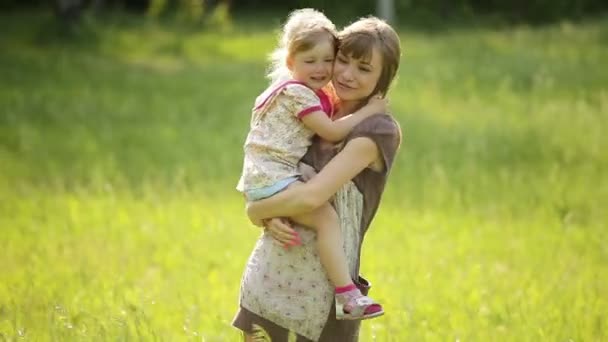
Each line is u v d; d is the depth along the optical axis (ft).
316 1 181.98
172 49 126.00
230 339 28.63
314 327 21.84
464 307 33.53
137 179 59.00
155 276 39.06
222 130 75.36
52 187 56.85
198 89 95.71
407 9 171.63
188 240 44.91
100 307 32.12
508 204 53.67
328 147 21.88
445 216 51.31
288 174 21.47
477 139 70.79
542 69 102.01
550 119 78.07
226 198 54.39
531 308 33.17
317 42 21.57
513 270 40.29
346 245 21.74
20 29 142.41
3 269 38.86
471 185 57.57
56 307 28.94
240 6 189.57
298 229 21.68
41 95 89.45
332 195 21.45
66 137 71.77
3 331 28.84
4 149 67.10
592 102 86.28
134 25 148.97
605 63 107.96
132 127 76.23
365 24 21.70
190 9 151.64
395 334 29.68
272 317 21.88
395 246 44.42
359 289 21.86
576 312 32.37
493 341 29.94
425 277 37.24
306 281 21.72
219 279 38.40
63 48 123.65
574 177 60.13
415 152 67.41
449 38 139.03
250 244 44.50
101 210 50.78
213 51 126.21
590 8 176.14
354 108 22.15
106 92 92.94
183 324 30.81
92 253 42.29
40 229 46.62
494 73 101.86
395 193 56.44
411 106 84.64
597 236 46.03
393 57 21.57
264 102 21.90
